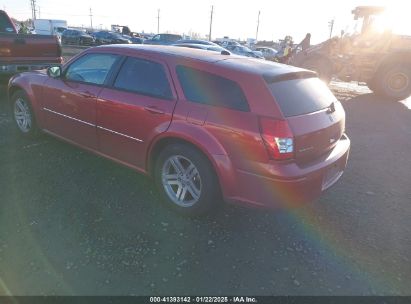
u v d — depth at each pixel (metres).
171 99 3.57
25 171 4.38
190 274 2.86
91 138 4.38
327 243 3.38
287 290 2.77
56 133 4.90
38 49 8.58
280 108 3.11
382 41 11.83
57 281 2.70
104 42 37.84
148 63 3.86
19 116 5.52
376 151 6.18
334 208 4.05
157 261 2.97
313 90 3.69
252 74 3.29
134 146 3.90
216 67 3.45
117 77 4.07
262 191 3.13
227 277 2.86
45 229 3.28
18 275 2.73
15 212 3.51
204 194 3.43
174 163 3.61
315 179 3.26
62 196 3.86
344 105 10.43
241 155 3.14
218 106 3.30
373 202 4.24
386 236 3.55
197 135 3.31
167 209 3.76
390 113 9.56
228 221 3.63
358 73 12.28
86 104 4.27
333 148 3.69
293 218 3.78
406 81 11.66
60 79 4.70
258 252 3.19
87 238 3.20
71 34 38.03
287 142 3.02
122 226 3.41
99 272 2.81
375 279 2.94
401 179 4.98
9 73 8.16
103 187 4.12
